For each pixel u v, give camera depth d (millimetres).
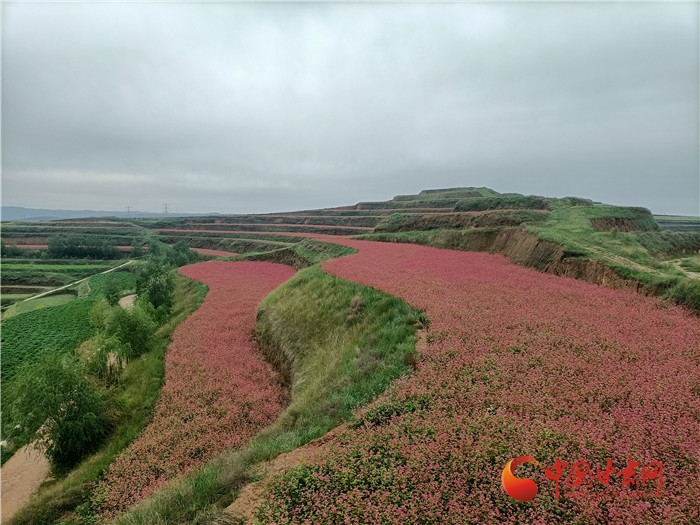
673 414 9188
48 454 17703
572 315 16859
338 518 6988
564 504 6711
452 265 33406
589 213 49375
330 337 21250
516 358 12719
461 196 155875
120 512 12594
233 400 19766
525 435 8469
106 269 103438
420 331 16625
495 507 6738
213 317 35188
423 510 6867
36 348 38156
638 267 23234
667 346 13164
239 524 7562
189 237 146500
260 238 127312
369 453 8852
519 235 39750
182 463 15062
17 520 13406
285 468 9125
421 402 10992
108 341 26219
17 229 149375
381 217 137875
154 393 21281
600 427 8758
